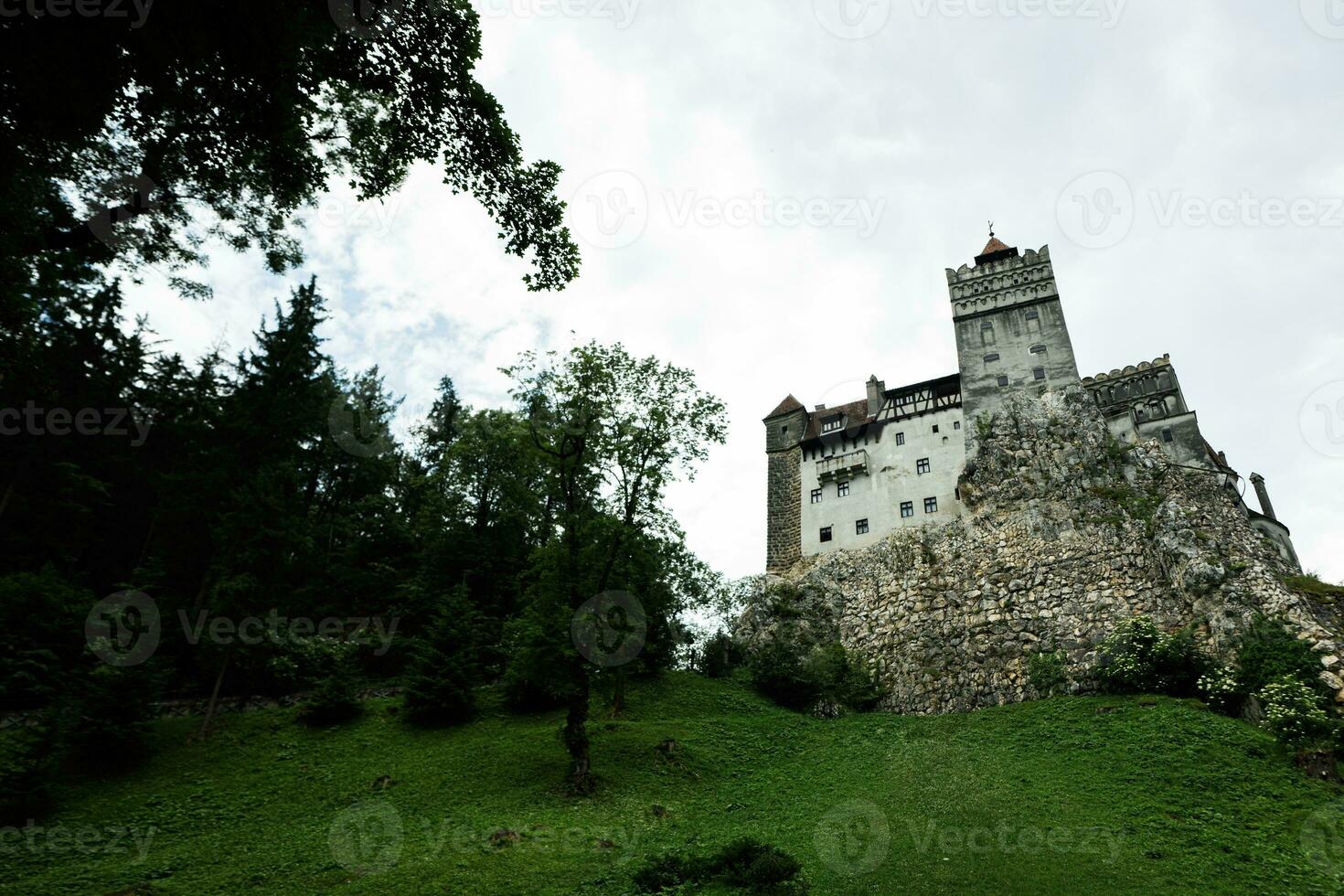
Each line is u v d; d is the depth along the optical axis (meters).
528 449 26.14
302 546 31.50
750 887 15.62
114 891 15.18
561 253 17.42
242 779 22.38
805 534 52.56
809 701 38.09
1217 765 23.81
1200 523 38.12
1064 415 47.03
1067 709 31.41
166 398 37.38
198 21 11.89
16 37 10.51
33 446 30.69
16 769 19.34
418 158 16.72
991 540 44.00
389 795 21.53
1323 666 28.31
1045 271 54.31
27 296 14.58
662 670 38.19
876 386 56.03
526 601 28.47
